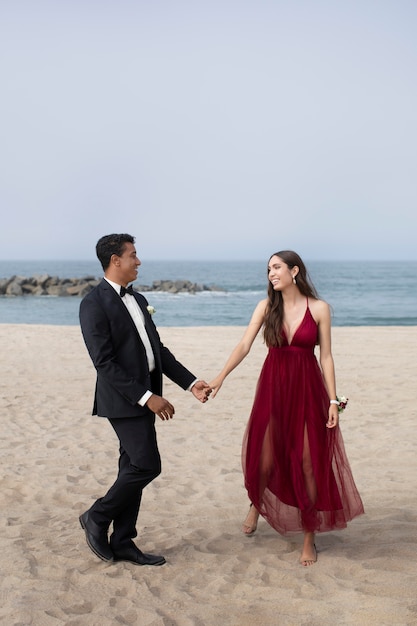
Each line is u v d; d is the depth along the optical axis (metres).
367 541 4.04
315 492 3.78
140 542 4.16
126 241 3.69
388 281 76.88
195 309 35.94
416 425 7.20
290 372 3.89
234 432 7.09
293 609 3.23
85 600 3.37
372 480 5.40
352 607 3.21
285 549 3.98
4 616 3.18
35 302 42.03
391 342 14.72
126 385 3.54
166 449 6.45
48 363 11.99
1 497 5.11
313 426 3.81
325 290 57.06
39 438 6.86
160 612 3.23
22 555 3.89
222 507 4.83
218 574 3.65
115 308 3.65
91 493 5.21
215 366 11.58
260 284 71.12
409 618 3.07
